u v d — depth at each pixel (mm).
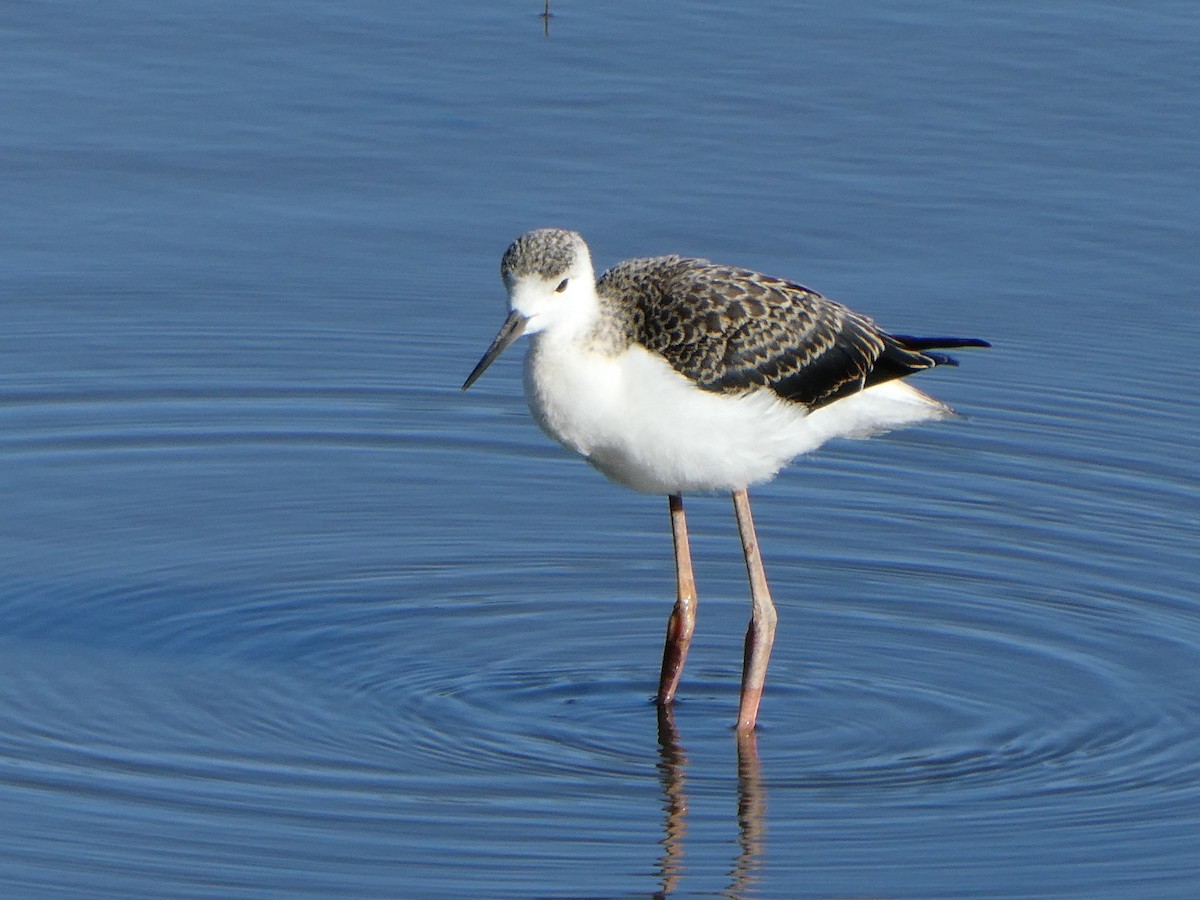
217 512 13789
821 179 17531
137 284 16219
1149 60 19562
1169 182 17562
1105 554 13312
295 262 16484
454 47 19656
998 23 20375
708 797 10430
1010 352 15609
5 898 9180
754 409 10750
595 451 10852
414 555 13328
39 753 10570
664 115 18516
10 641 11914
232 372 15438
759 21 20406
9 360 15391
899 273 16312
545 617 12609
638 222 16766
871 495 14219
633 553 13484
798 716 11422
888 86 19094
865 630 12469
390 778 10484
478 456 14750
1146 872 9648
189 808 10039
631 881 9539
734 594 12961
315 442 14805
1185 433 14758
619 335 10609
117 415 14930
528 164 17641
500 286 16266
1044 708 11469
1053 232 16891
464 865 9617
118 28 19797
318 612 12508
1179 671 11859
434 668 11891
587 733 11172
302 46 19562
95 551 13156
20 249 16484
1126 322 15945
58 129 17875
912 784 10586
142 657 11797
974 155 17953
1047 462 14523
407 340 15820
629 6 20656
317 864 9570
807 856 9805
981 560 13289
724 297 10797
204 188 17234
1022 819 10180
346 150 17812
